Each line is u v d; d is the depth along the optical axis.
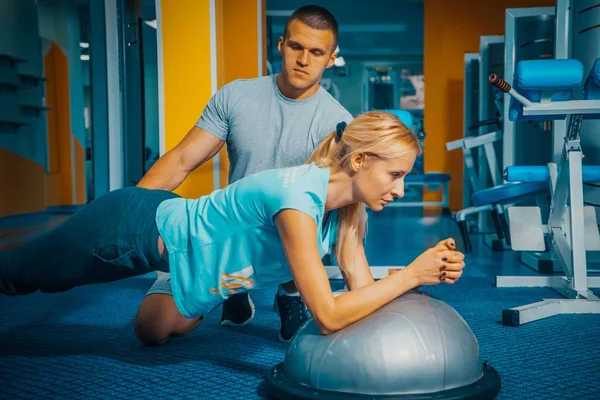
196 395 1.63
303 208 1.50
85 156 11.25
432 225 6.62
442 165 8.65
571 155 2.84
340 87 17.39
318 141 2.22
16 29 8.98
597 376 1.77
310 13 2.06
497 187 4.41
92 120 4.16
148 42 6.21
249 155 2.27
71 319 2.60
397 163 1.48
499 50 5.89
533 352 2.04
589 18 3.80
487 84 5.93
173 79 3.40
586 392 1.63
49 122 10.53
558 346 2.11
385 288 1.51
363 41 15.32
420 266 1.53
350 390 1.46
